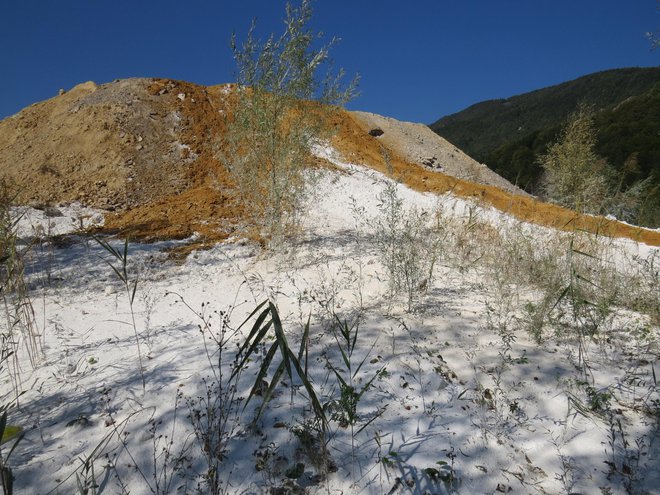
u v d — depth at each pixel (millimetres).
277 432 2393
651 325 3447
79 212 8820
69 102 13773
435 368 2939
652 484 2059
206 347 3348
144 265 5887
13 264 3582
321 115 7297
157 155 11102
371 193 9578
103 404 2658
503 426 2455
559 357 3072
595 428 2406
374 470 2160
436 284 4633
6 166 10797
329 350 3213
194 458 2232
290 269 5543
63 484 2084
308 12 6523
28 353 3244
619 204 5969
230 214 8258
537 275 4590
